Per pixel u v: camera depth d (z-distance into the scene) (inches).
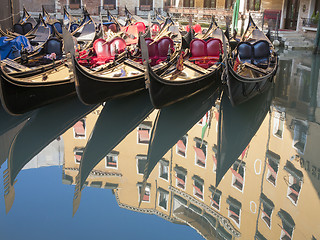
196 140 322.0
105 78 328.5
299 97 426.0
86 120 357.1
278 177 257.6
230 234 199.8
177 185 256.1
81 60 407.8
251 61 436.5
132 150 305.4
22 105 314.7
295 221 207.9
